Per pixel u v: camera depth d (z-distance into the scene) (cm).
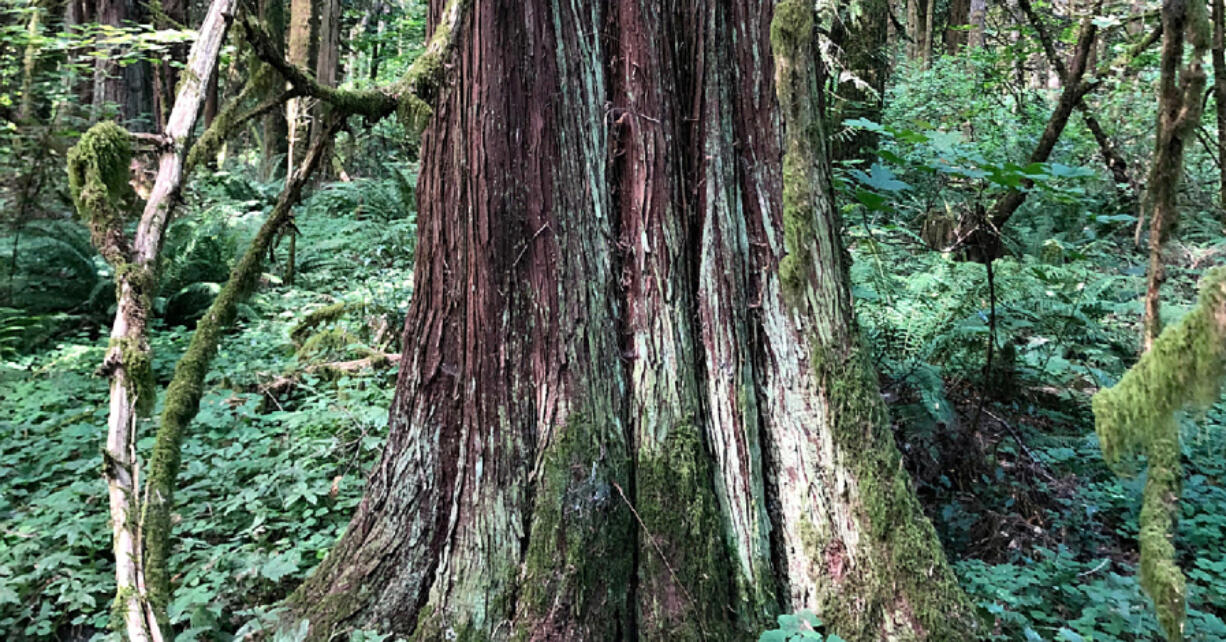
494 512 231
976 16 1226
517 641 222
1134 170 720
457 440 240
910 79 980
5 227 588
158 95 1074
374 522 249
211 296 634
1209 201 545
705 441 243
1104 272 553
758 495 242
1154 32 529
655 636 227
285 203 232
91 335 609
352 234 786
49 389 470
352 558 249
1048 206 675
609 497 230
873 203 383
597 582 225
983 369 442
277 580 271
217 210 766
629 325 244
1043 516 357
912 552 233
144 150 170
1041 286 473
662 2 245
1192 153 638
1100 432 174
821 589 235
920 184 621
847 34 641
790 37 238
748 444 243
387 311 582
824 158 256
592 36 242
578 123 239
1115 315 509
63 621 272
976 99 947
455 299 240
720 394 244
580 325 234
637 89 243
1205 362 147
